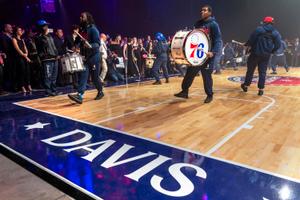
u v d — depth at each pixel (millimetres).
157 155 2996
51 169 2668
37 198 2289
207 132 3727
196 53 5148
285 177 2518
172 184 2418
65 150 3137
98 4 16062
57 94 6754
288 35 16281
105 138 3510
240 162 2820
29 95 6609
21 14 13859
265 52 6000
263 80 6254
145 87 7711
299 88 7391
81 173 2598
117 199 2195
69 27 15547
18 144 3316
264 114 4641
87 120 4312
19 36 6961
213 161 2848
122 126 3996
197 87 7523
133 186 2381
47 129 3885
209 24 5273
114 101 5746
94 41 5418
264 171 2631
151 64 9914
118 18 16625
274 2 16125
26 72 7113
